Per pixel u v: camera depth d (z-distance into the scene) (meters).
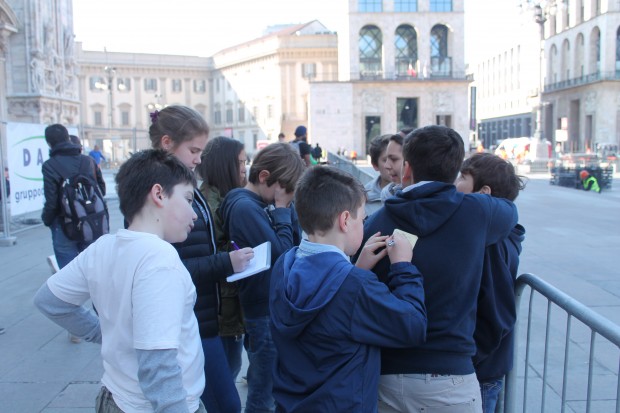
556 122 73.44
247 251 3.00
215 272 2.94
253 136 83.62
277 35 76.62
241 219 3.37
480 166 3.20
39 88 24.77
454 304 2.39
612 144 61.25
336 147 57.94
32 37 24.41
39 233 12.80
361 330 2.21
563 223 14.19
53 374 5.17
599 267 9.22
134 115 85.69
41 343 5.95
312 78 76.81
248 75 83.75
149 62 86.44
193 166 3.25
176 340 2.00
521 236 3.08
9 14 23.36
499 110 95.31
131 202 2.19
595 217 15.30
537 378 4.98
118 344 2.10
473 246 2.42
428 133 2.55
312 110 57.72
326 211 2.34
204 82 92.19
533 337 5.90
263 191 3.58
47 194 5.66
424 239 2.41
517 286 3.39
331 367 2.24
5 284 8.28
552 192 22.83
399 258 2.36
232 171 3.84
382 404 2.47
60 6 27.59
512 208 2.65
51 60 26.02
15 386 4.91
